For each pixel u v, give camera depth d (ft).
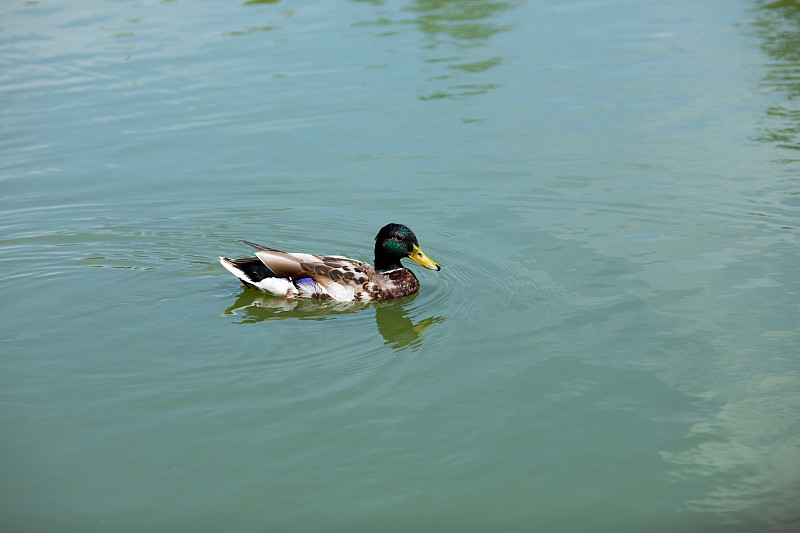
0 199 44.80
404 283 35.63
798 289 33.53
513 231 40.50
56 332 32.07
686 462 23.52
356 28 72.64
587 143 50.08
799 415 25.48
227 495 22.39
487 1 79.71
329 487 22.71
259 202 44.52
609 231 39.99
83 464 23.79
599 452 24.03
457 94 58.13
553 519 21.43
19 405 26.91
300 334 32.01
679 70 60.90
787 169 45.34
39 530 21.06
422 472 23.30
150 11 78.89
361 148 50.60
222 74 63.00
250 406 26.81
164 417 26.20
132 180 47.14
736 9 74.95
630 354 29.45
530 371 28.68
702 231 39.42
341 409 26.58
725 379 27.63
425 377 28.58
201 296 35.35
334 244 40.40
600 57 64.18
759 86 57.21
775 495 22.12
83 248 39.70
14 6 81.15
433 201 44.01
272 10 78.07
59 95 59.98
